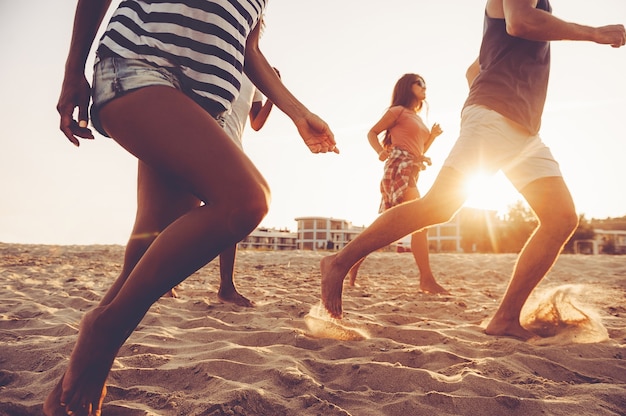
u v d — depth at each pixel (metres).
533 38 2.15
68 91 1.24
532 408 1.43
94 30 1.24
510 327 2.34
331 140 1.56
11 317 2.78
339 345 2.12
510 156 2.33
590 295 4.29
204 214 1.09
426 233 4.17
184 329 2.48
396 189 3.99
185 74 1.18
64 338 2.19
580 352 2.05
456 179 2.22
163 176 1.49
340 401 1.49
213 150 1.09
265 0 1.46
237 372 1.72
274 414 1.36
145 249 1.45
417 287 5.04
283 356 1.91
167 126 1.09
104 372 1.19
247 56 1.52
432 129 4.23
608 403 1.49
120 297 1.12
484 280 6.56
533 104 2.31
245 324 2.67
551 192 2.29
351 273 4.64
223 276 3.31
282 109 1.57
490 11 2.42
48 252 9.54
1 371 1.71
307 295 3.87
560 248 2.31
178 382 1.64
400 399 1.48
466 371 1.73
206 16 1.21
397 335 2.37
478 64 2.79
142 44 1.15
